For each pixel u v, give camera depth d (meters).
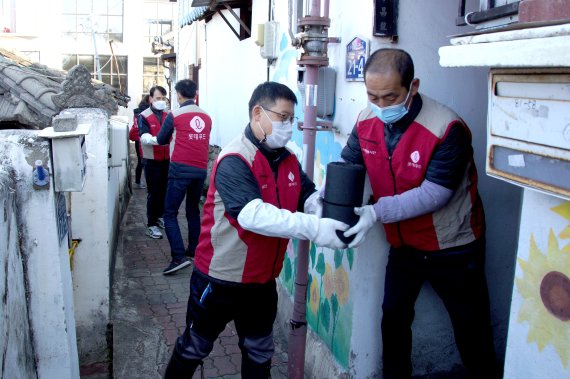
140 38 23.86
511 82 1.64
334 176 2.27
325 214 2.31
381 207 2.43
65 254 2.74
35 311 2.52
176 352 2.73
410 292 2.75
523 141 1.61
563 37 1.32
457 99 2.95
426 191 2.42
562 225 1.68
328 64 3.06
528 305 1.83
